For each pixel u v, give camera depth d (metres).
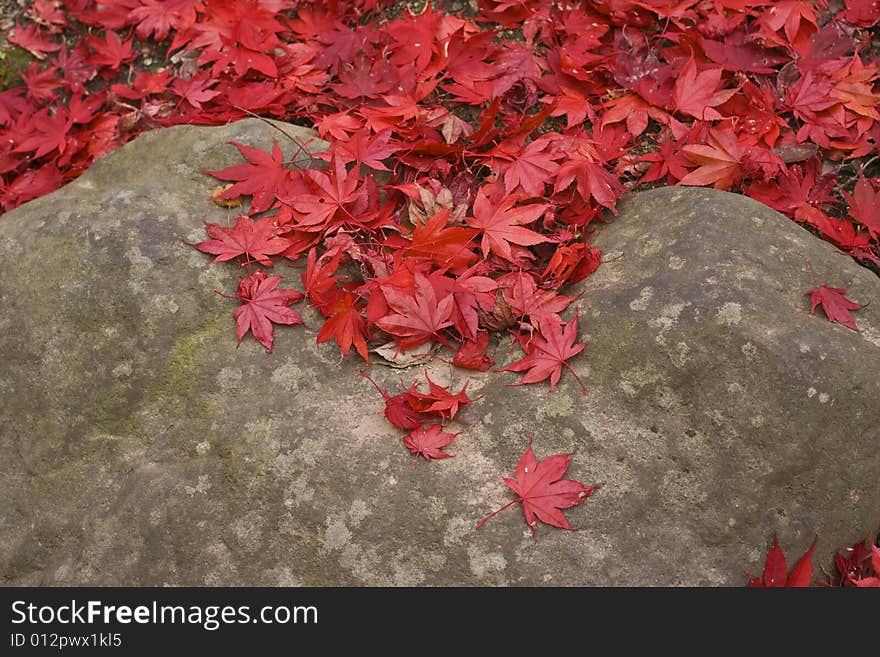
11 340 2.12
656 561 1.76
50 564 1.98
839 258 2.03
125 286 2.08
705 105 2.37
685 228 2.02
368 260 2.09
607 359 1.89
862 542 1.82
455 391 1.95
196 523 1.88
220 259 2.10
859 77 2.42
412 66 2.50
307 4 2.74
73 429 2.05
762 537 1.77
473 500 1.80
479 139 2.32
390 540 1.79
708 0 2.59
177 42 2.73
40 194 2.58
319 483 1.84
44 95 2.76
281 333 2.05
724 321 1.82
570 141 2.32
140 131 2.67
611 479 1.80
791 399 1.77
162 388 2.04
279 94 2.54
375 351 2.00
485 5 2.67
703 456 1.79
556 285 2.04
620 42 2.56
